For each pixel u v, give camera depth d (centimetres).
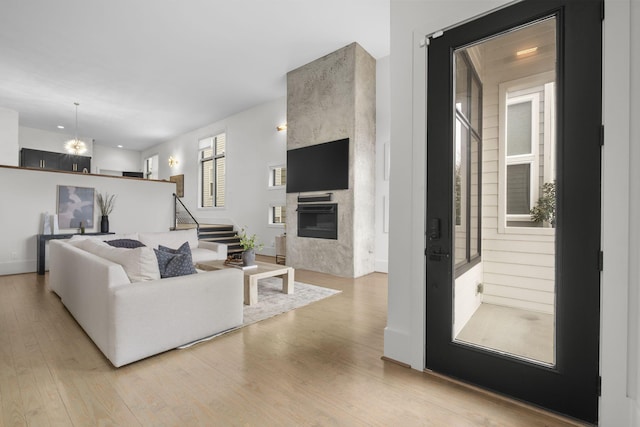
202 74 594
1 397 173
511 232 270
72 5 392
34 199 529
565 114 158
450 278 199
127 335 209
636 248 140
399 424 155
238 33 461
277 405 170
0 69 564
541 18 167
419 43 211
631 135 141
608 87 146
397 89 222
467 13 192
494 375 182
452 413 164
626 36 142
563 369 159
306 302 364
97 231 595
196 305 250
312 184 551
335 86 518
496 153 280
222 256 498
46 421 154
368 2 395
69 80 612
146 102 737
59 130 970
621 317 143
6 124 764
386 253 534
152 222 671
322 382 194
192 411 164
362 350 240
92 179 591
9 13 407
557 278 161
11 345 241
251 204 795
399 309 220
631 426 141
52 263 390
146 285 221
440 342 203
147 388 185
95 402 170
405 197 218
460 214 219
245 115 805
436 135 205
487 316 248
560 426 153
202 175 984
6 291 400
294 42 488
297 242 579
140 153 1298
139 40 475
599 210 150
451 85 199
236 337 263
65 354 226
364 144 517
